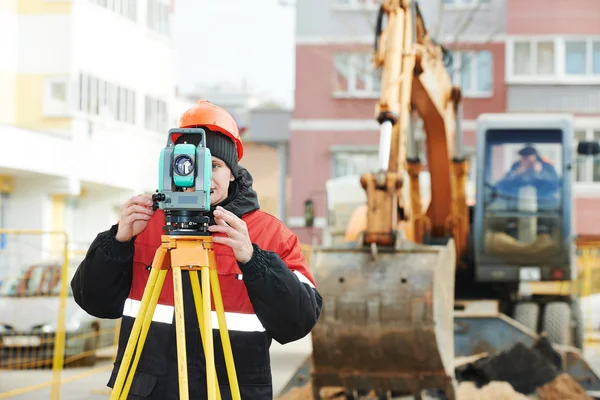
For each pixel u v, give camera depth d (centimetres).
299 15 3148
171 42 2978
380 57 743
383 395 725
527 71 3078
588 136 3059
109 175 2636
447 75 914
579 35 3059
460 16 3055
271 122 3541
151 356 351
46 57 2495
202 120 359
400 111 725
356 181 1700
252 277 334
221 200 359
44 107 2491
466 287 1198
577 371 977
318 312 360
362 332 675
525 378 879
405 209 715
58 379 1016
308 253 2273
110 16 2655
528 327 1166
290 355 1577
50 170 2327
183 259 327
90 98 2559
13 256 2227
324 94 3152
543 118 1149
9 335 1269
